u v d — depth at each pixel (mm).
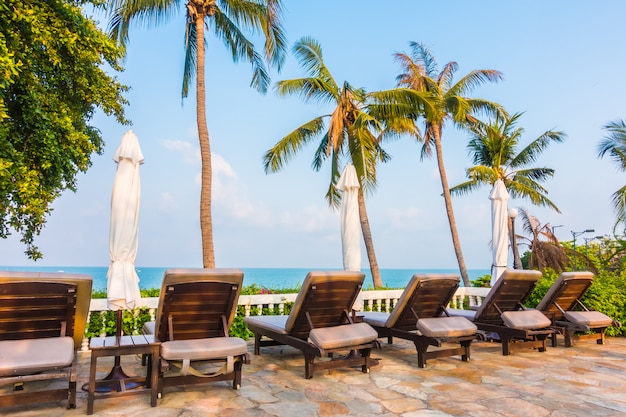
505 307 6285
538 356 5766
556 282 6387
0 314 3277
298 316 4715
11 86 6785
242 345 3846
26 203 6898
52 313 3486
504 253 7605
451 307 8953
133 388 3891
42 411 3400
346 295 4871
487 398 3875
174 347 3586
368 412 3469
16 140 7004
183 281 3758
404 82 17781
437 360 5480
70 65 7559
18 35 6312
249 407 3553
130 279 4090
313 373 4656
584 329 6230
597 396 3957
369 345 4707
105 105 8742
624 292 7797
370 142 13609
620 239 21219
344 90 13664
